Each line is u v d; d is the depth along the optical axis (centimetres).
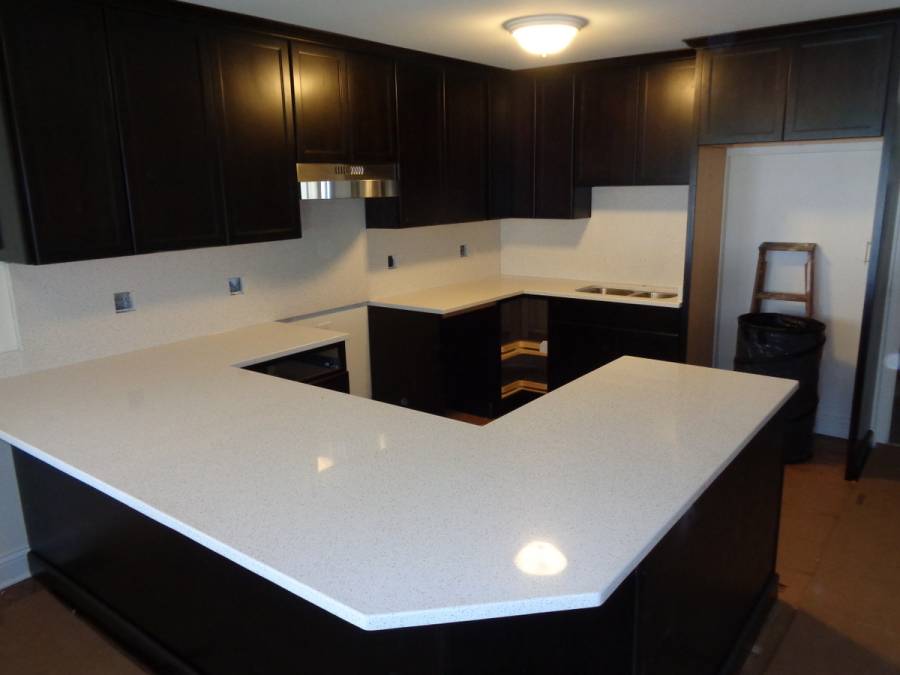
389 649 148
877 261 338
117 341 302
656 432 199
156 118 271
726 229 441
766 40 342
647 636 155
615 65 413
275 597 170
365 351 432
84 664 241
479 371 434
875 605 266
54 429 213
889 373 414
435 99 402
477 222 499
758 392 236
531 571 129
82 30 245
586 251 490
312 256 385
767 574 260
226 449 193
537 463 178
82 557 252
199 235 293
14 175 234
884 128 322
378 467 177
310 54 329
